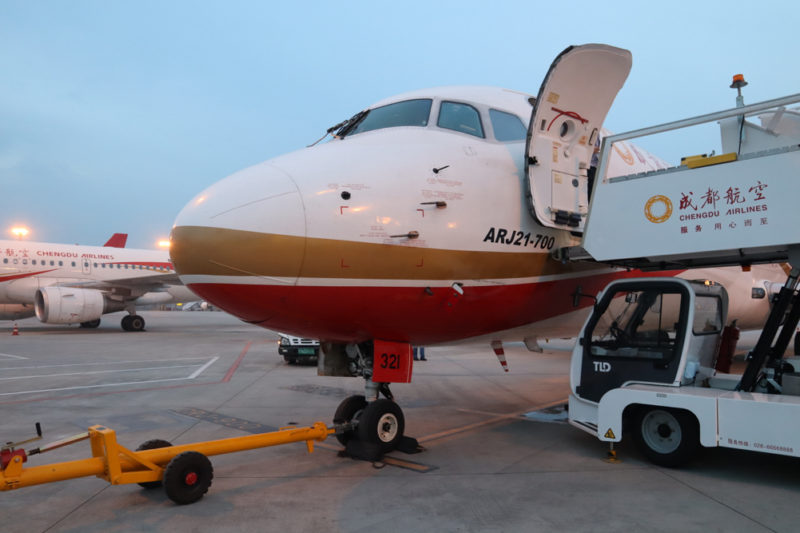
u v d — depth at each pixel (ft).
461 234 14.71
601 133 22.03
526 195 16.21
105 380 34.24
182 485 12.64
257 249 12.56
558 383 34.32
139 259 86.22
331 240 13.06
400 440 17.15
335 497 13.24
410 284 14.12
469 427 21.36
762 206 13.46
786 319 17.70
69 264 78.43
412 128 16.38
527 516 11.98
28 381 33.63
